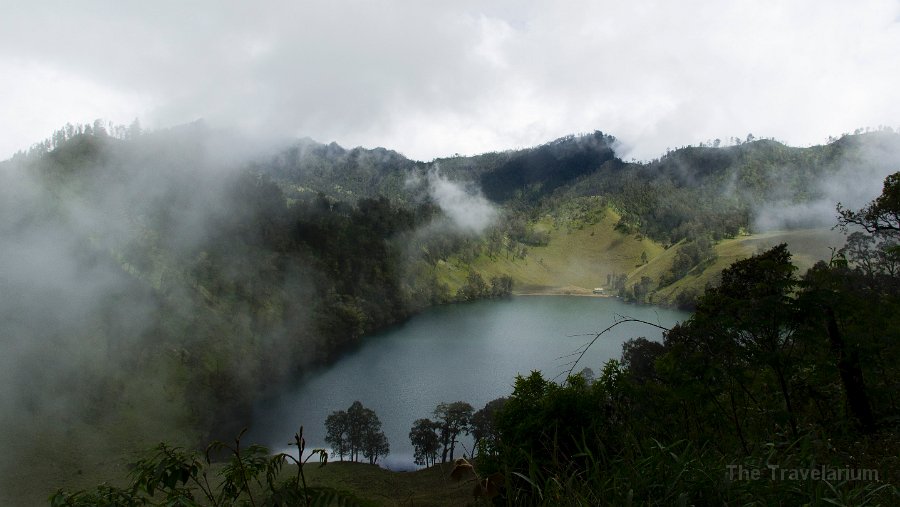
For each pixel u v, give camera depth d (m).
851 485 3.63
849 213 19.62
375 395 99.00
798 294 7.15
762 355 6.74
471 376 106.38
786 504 3.31
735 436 6.39
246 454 3.65
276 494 3.31
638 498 3.44
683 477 3.48
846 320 7.71
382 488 41.06
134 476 3.65
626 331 125.06
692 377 7.09
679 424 7.24
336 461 62.31
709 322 7.29
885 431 6.18
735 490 3.35
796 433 5.75
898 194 17.33
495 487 3.47
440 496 26.47
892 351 7.35
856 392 7.08
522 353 122.44
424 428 64.88
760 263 7.44
